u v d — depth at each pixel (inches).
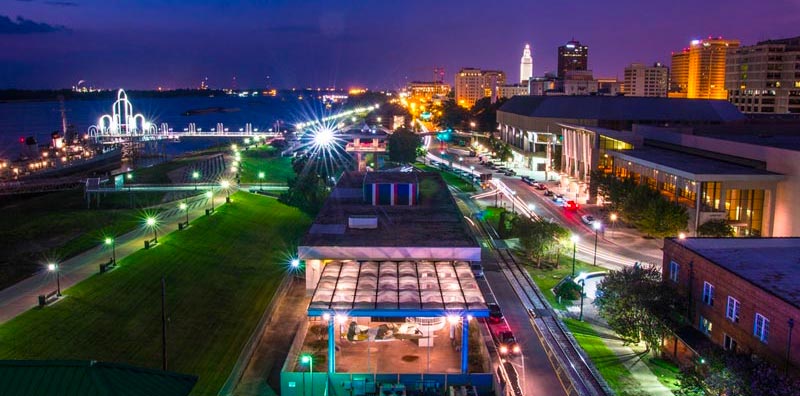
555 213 5044.3
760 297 1952.5
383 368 2218.3
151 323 2539.4
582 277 3176.7
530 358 2383.1
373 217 3171.8
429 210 3614.7
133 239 3567.9
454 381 2081.7
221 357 2354.8
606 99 7391.7
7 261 3144.7
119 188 5039.4
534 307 2950.3
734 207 3887.8
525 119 7844.5
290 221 4613.7
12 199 6018.7
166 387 1353.3
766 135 5022.1
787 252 2405.3
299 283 3206.2
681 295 2442.2
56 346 2257.6
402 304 2167.8
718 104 7431.1
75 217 4256.9
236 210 4562.0
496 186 6309.1
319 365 2230.6
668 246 2608.3
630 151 5142.7
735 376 1732.3
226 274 3260.3
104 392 1253.1
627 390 2113.7
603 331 2669.8
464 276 2485.2
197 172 6402.6
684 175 3991.1
